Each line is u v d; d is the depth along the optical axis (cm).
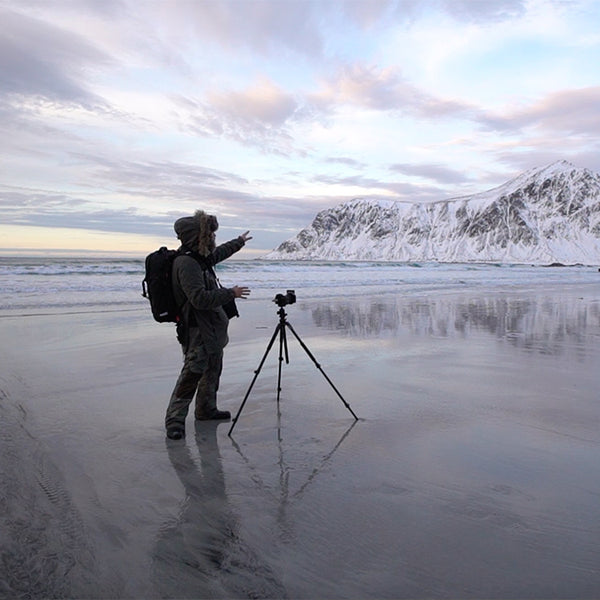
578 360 761
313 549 251
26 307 1439
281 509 293
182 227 443
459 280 3359
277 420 464
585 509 292
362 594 217
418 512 288
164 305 439
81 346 853
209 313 446
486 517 283
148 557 243
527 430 435
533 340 955
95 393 554
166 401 527
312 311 1457
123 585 221
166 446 396
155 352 809
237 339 950
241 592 218
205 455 378
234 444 402
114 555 244
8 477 324
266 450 389
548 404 518
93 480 329
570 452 383
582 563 238
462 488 320
